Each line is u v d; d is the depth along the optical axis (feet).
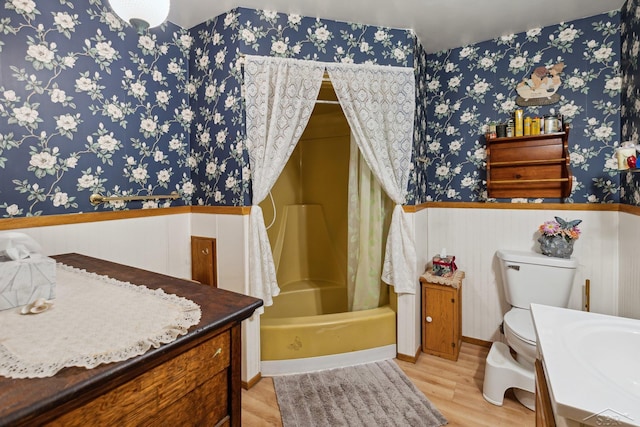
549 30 6.99
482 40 7.63
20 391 1.59
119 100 5.88
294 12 6.29
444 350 7.25
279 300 8.86
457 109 8.07
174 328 2.27
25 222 4.75
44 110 4.94
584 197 6.79
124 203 6.00
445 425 5.24
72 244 5.26
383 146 6.79
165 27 6.57
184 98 6.95
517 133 7.18
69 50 5.20
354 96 6.54
